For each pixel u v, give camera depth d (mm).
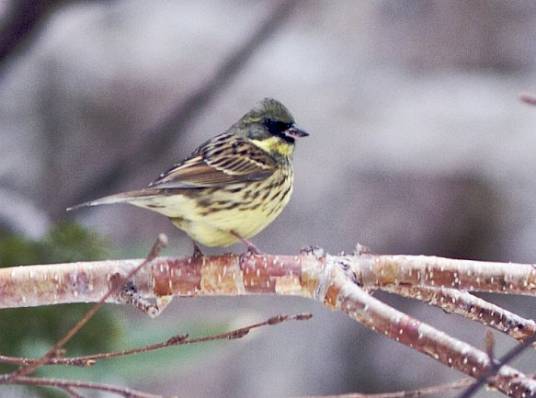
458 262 6840
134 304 6906
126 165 14359
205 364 13898
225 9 16109
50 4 11969
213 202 7922
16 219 10648
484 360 5754
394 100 15664
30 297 7004
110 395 9016
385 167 14773
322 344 14180
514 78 16281
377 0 16875
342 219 14594
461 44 16703
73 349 8906
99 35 15500
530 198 14453
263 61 16047
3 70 12477
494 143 14758
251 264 6848
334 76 15992
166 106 15227
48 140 14875
